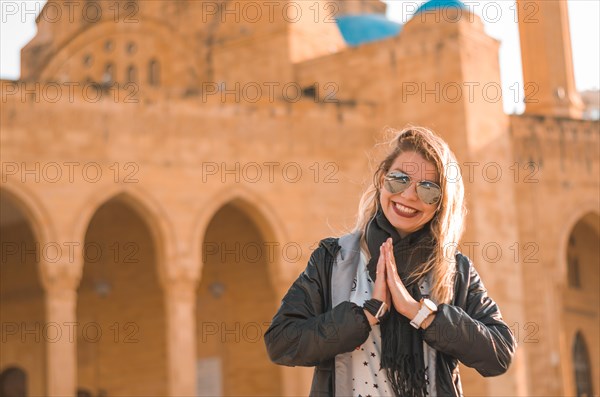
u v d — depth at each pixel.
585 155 47.88
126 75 51.47
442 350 6.98
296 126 42.97
